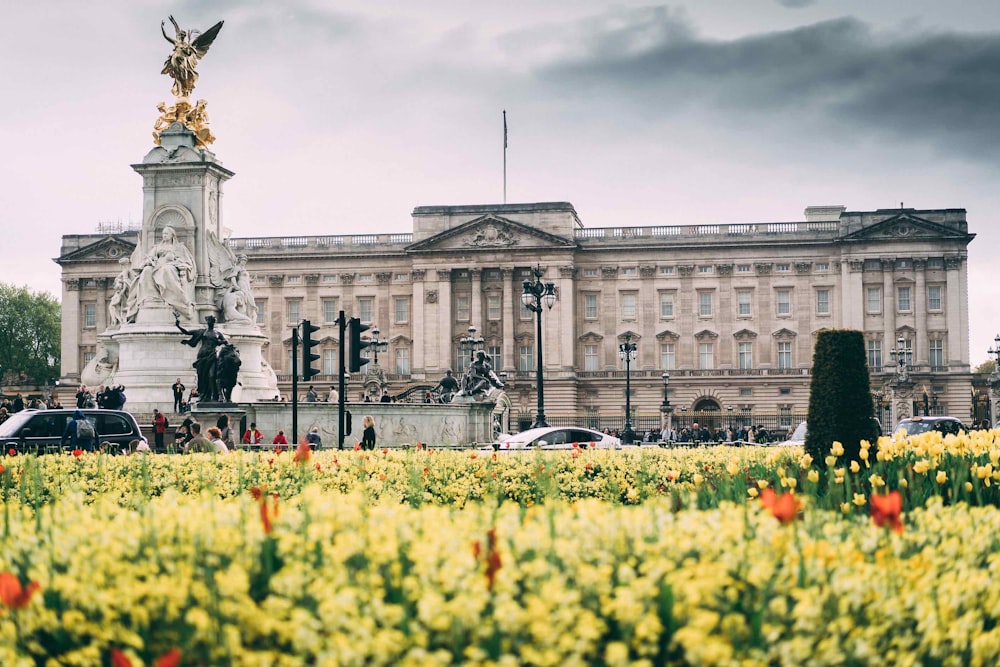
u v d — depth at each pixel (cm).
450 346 15512
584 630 996
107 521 1332
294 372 4425
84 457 3095
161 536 1258
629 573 1079
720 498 1927
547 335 15375
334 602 1030
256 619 1052
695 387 15362
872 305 15100
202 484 2789
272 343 16000
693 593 1046
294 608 1071
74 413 4756
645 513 1286
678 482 2886
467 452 3709
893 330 14975
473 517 1326
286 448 4131
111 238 15875
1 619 1076
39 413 4862
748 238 15338
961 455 2352
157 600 1098
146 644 1070
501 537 1210
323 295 15962
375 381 14512
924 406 13650
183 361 6975
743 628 1038
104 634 1072
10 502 2169
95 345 15950
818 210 15925
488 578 1050
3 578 1048
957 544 1320
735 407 15288
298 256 15962
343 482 2928
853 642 1047
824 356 2906
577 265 15638
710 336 15400
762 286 15350
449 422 6512
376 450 3809
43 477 2731
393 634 1004
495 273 15575
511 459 3191
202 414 5516
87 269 15988
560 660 995
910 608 1130
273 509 1292
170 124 7381
